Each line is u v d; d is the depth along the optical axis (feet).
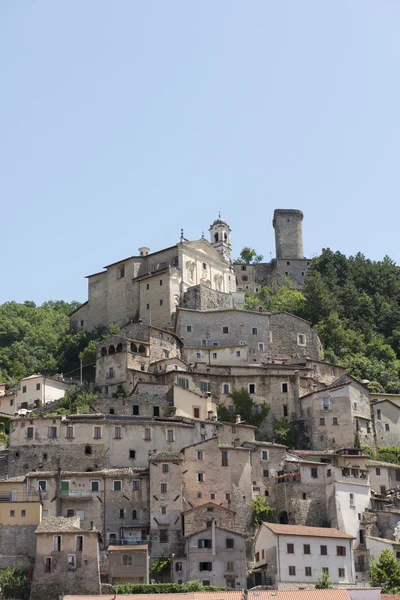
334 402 481.46
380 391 554.87
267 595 322.55
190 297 614.75
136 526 394.11
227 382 501.56
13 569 362.74
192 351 547.90
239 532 394.11
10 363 654.12
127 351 506.07
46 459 421.18
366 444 479.41
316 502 417.49
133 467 423.64
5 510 382.63
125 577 364.99
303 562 368.89
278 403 498.28
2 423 502.38
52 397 524.93
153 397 470.80
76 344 620.08
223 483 414.41
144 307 618.44
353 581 374.02
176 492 400.06
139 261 645.10
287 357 567.18
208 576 369.30
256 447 432.66
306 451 454.81
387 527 410.72
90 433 426.92
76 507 396.98
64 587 347.77
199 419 458.50
